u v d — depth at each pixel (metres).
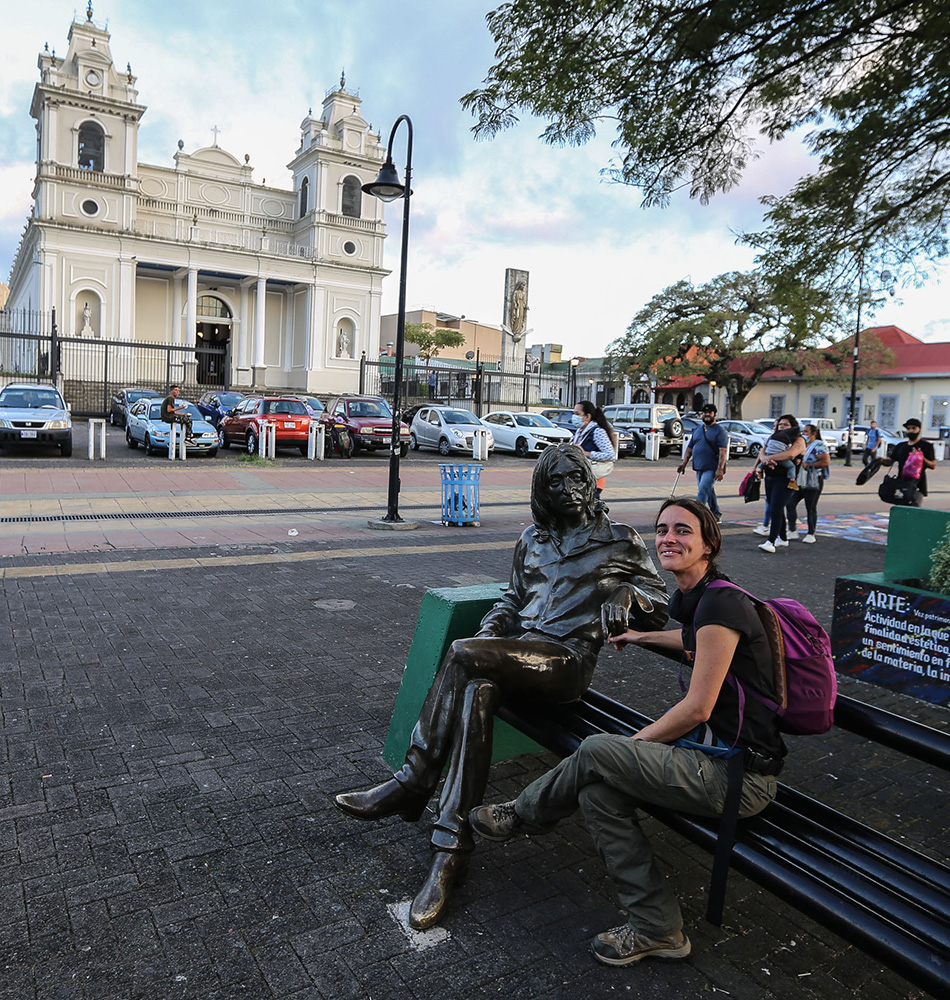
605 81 5.99
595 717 2.95
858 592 5.31
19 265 47.94
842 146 6.65
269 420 20.09
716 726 2.36
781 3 5.30
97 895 2.67
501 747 3.84
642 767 2.34
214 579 7.21
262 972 2.34
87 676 4.64
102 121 37.91
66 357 37.53
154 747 3.77
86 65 37.22
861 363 38.78
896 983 2.43
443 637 3.41
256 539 9.46
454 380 39.44
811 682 2.34
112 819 3.14
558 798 2.58
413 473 18.23
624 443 27.25
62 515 10.58
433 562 8.42
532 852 3.10
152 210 42.22
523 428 25.34
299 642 5.43
